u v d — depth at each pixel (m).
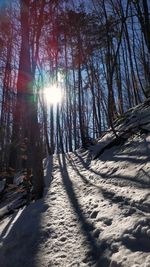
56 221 6.43
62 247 5.36
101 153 11.43
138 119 11.42
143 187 6.05
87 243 5.13
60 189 8.83
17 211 8.59
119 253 4.35
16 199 10.34
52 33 14.70
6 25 13.12
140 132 9.84
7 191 12.34
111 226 5.20
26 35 8.83
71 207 6.97
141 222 4.72
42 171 8.83
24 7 8.80
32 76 8.65
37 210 7.51
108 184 7.48
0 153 19.23
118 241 4.63
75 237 5.51
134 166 7.52
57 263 4.93
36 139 8.75
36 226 6.50
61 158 15.15
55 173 11.66
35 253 5.54
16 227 7.00
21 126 12.21
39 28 8.70
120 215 5.38
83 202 7.00
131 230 4.69
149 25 11.67
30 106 8.65
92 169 10.12
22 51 8.83
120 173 7.72
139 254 4.10
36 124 8.71
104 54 21.69
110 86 10.32
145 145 8.52
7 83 16.58
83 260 4.73
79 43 18.73
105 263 4.38
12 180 12.91
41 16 8.70
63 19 16.72
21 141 10.24
